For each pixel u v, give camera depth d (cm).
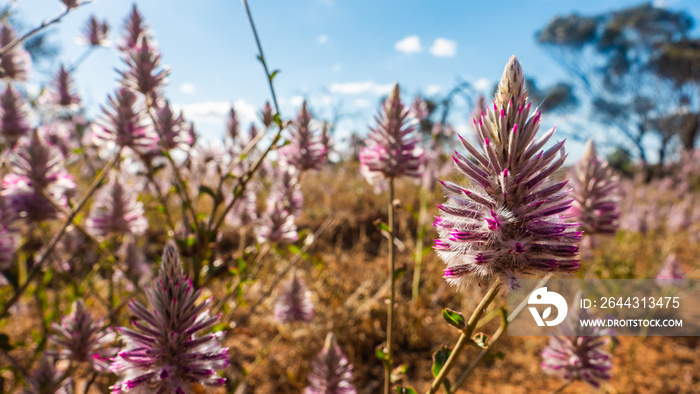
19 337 448
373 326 542
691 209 1012
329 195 1058
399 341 540
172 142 321
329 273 640
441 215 154
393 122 299
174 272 167
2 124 382
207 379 161
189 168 399
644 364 555
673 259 675
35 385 264
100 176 303
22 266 372
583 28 3456
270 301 558
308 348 493
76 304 258
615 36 3381
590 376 321
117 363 159
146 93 303
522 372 516
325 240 814
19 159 303
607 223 325
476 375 508
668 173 2123
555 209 138
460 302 626
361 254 766
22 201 313
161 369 156
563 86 3434
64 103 475
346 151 1409
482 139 149
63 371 289
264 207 695
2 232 291
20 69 430
